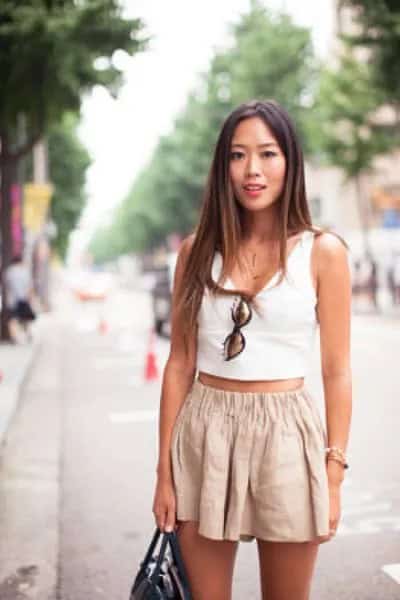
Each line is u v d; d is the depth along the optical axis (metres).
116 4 14.18
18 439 7.80
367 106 28.22
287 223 2.25
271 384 2.22
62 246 48.56
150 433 8.00
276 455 2.18
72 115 15.38
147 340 19.89
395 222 39.00
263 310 2.18
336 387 2.25
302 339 2.22
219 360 2.24
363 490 5.71
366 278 31.62
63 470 6.52
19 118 15.45
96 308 40.47
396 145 29.14
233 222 2.25
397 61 19.44
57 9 14.03
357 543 4.62
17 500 5.64
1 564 4.38
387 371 12.12
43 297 32.56
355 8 19.48
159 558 2.24
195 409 2.28
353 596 3.85
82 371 13.48
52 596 3.92
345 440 2.26
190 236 2.42
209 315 2.25
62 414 9.22
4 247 17.66
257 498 2.21
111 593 3.96
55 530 4.96
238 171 2.26
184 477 2.29
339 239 2.25
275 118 2.27
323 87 29.02
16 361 13.84
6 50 14.25
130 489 5.89
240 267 2.25
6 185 17.41
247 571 4.19
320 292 2.23
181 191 59.44
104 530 4.95
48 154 40.56
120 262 163.62
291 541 2.20
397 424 8.06
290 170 2.27
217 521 2.20
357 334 18.52
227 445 2.22
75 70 13.99
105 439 7.75
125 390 11.11
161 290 20.56
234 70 47.91
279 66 44.72
